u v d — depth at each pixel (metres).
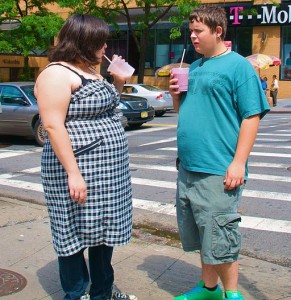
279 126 17.25
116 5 28.03
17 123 13.35
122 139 3.41
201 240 3.49
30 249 5.07
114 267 4.65
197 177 3.47
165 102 21.92
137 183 8.70
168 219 6.54
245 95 3.31
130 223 3.50
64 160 3.15
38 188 8.41
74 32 3.27
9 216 6.21
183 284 4.30
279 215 6.75
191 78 3.52
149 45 34.00
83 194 3.20
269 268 4.84
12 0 24.42
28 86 13.89
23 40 24.36
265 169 9.66
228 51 3.51
